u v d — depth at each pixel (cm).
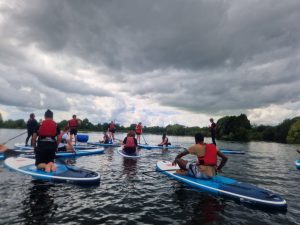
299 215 575
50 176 789
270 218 550
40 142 861
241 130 5022
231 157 1783
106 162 1274
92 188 738
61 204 589
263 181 952
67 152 1477
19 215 512
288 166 1377
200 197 680
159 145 2305
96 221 501
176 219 526
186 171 877
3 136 3262
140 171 1029
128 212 558
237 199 658
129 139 1566
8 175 843
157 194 700
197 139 838
